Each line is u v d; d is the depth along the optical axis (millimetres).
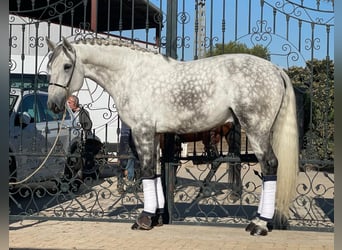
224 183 9836
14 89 9211
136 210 8016
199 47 7777
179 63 6617
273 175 6227
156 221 6953
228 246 5863
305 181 12188
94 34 7691
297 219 7348
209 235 6449
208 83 6273
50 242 6070
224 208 7824
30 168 8562
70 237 6336
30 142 8773
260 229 6414
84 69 6719
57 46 6609
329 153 9266
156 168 6832
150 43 7715
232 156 7156
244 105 6129
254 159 7055
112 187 10586
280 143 6320
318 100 9344
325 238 6355
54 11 8273
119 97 6652
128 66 6625
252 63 6277
